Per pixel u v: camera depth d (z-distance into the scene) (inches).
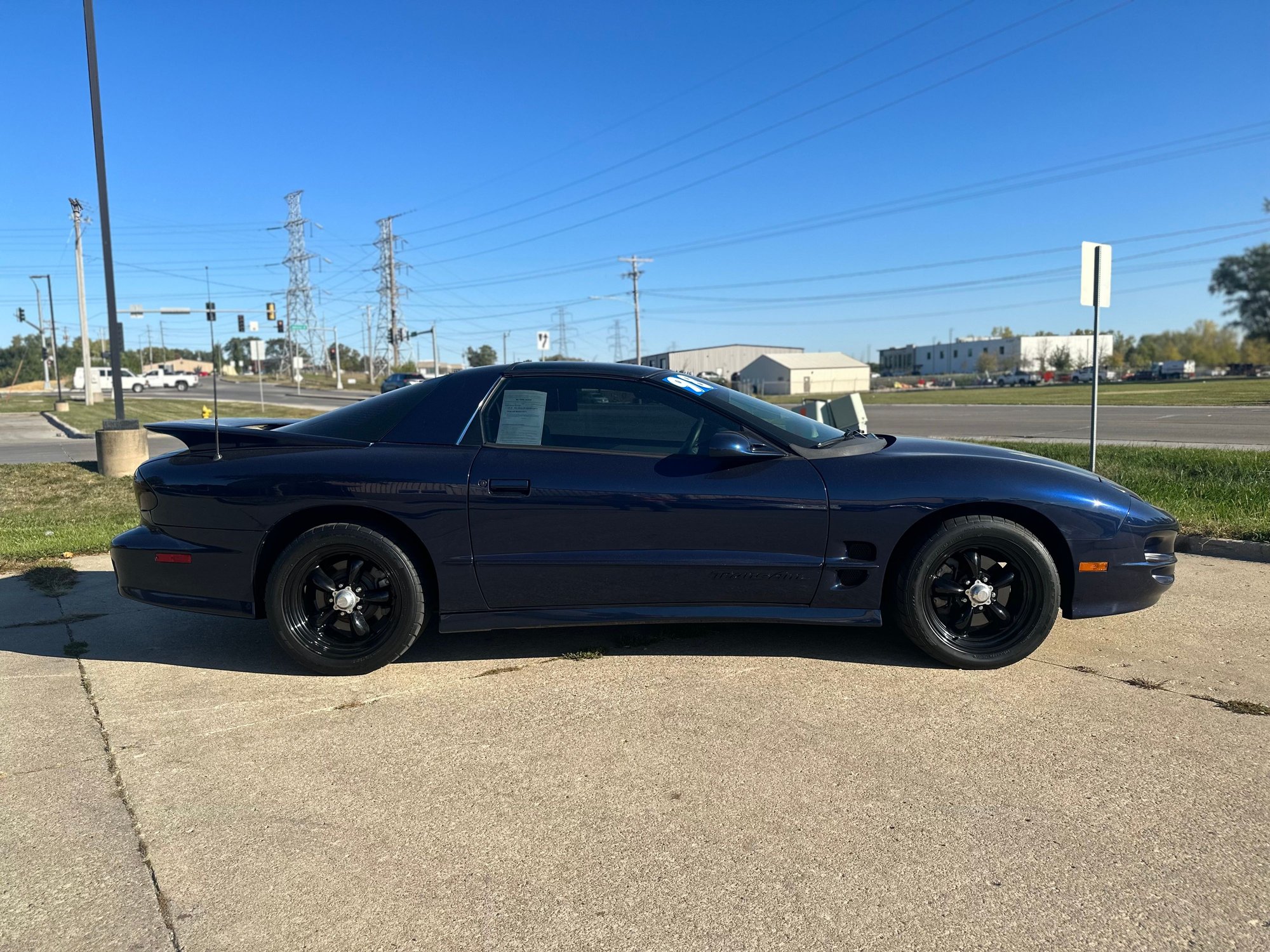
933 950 77.4
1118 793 104.9
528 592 146.0
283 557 145.6
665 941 79.4
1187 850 92.5
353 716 133.0
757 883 88.0
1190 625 171.9
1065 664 149.5
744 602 146.5
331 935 81.2
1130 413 936.3
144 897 87.8
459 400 152.3
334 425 155.5
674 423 148.9
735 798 105.4
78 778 113.6
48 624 184.9
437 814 103.2
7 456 633.6
